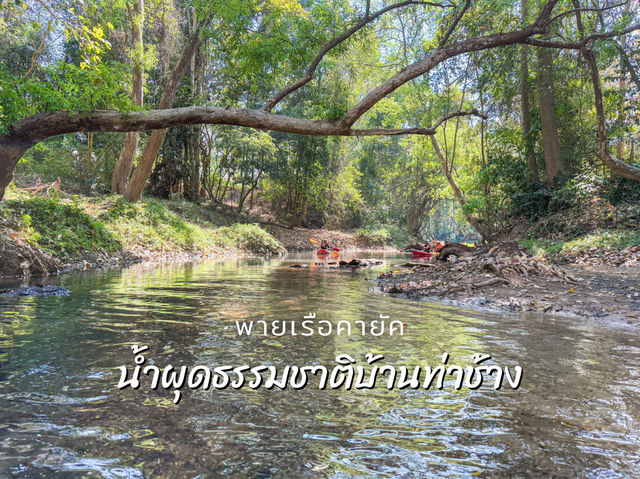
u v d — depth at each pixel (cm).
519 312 529
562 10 1277
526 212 1705
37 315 446
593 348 354
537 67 1680
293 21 873
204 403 232
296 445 186
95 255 1096
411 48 1653
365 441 191
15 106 685
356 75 2416
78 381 259
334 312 504
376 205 4122
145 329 395
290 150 2958
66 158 1855
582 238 1306
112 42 1609
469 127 2412
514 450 184
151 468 165
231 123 772
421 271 991
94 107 746
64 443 183
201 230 1925
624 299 600
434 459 175
